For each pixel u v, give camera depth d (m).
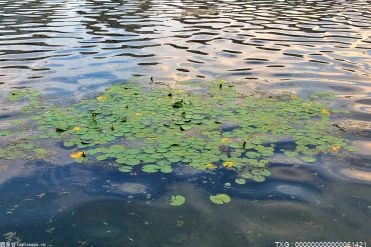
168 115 6.09
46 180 4.43
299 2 20.23
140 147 5.11
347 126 5.83
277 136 5.46
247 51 10.41
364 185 4.39
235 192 4.23
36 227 3.69
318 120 6.02
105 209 3.95
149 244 3.47
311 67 8.98
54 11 16.59
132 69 8.69
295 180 4.47
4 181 4.39
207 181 4.42
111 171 4.61
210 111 6.27
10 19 14.69
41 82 7.74
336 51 10.35
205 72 8.54
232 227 3.70
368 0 21.14
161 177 4.49
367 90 7.46
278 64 9.23
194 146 5.14
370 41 11.36
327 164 4.80
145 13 16.22
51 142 5.25
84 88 7.38
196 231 3.64
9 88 7.36
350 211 3.94
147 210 3.94
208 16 15.59
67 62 9.21
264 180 4.46
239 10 17.28
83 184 4.36
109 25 13.62
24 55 9.80
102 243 3.48
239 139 5.35
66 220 3.79
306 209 3.97
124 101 6.66
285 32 12.62
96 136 5.40
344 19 14.92
